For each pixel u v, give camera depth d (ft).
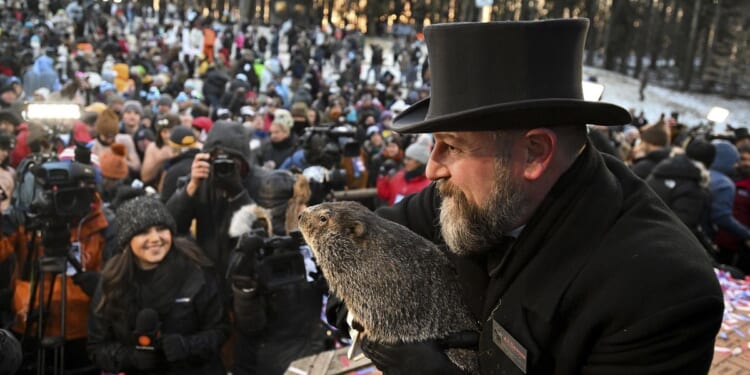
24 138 17.90
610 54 129.18
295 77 67.67
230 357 11.39
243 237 9.17
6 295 11.37
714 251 14.20
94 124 21.67
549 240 3.71
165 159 18.67
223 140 12.22
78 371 11.09
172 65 69.26
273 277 9.05
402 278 4.06
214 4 139.95
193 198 11.49
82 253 11.80
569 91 3.53
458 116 3.37
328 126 14.02
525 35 3.41
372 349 4.14
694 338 3.30
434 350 3.92
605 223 3.69
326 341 9.69
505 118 3.41
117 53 63.00
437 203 5.10
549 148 3.58
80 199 9.68
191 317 9.59
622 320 3.38
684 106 104.78
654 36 128.06
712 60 115.34
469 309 4.27
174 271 9.61
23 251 12.33
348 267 4.13
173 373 9.25
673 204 13.91
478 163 3.66
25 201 12.37
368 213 4.38
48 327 11.01
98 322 9.58
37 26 78.07
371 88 60.90
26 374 10.71
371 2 142.10
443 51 3.60
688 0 123.03
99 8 94.68
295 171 12.51
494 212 3.69
